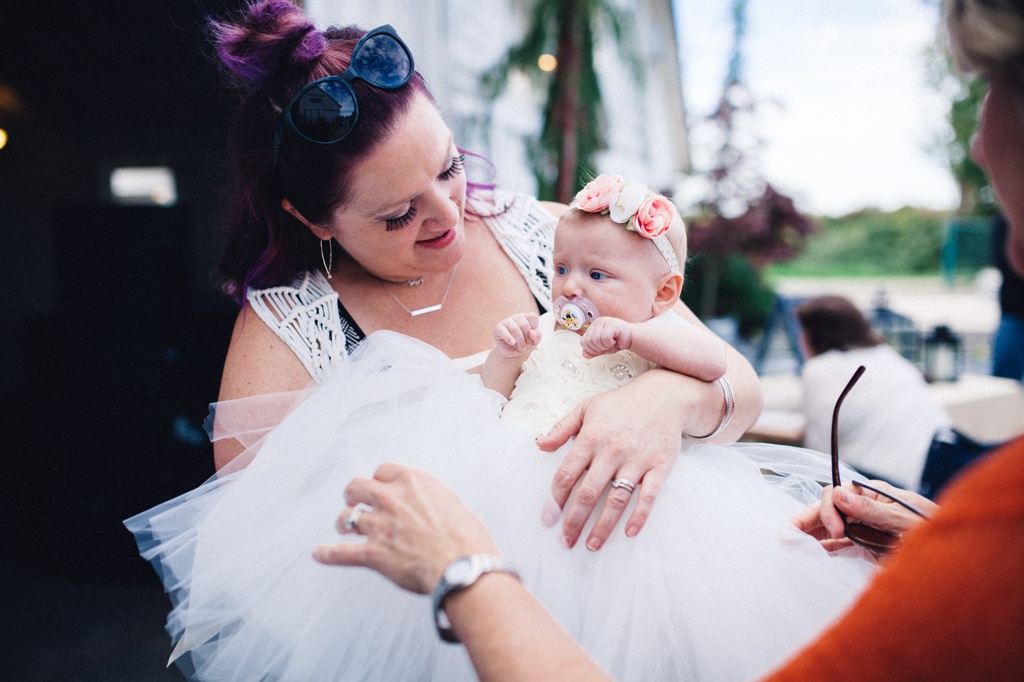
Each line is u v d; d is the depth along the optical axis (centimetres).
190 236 349
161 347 339
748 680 98
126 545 342
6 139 589
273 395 127
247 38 125
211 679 111
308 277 141
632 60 520
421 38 424
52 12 421
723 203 836
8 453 371
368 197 119
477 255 153
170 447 343
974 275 1596
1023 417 439
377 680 104
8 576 346
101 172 621
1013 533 56
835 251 1884
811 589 104
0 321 592
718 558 104
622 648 99
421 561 80
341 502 111
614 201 126
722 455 126
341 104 113
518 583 77
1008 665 55
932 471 243
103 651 282
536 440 116
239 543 111
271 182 132
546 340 132
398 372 122
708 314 859
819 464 141
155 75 529
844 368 321
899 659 58
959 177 1478
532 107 451
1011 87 67
